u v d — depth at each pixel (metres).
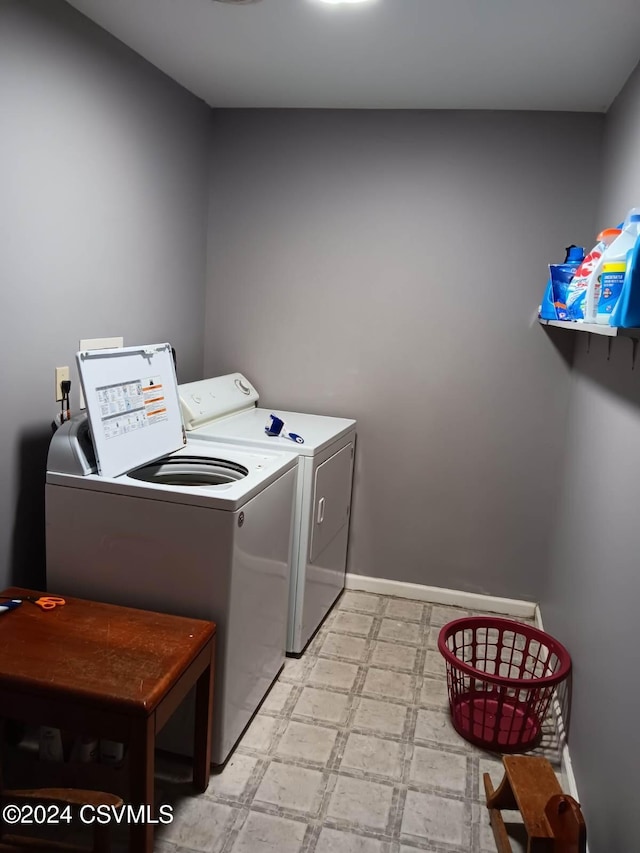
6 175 1.77
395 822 1.79
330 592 2.95
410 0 1.81
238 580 1.87
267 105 2.96
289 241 3.08
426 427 3.08
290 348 3.16
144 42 2.24
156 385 2.22
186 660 1.55
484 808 1.86
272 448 2.44
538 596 3.08
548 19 1.89
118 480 1.89
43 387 2.01
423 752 2.08
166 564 1.86
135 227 2.46
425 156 2.88
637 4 1.76
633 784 1.34
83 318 2.18
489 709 2.31
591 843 1.65
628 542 1.57
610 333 1.37
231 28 2.08
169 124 2.65
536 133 2.77
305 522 2.46
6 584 1.94
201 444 2.46
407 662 2.61
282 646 2.44
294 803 1.83
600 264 1.62
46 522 1.94
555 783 1.72
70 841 1.67
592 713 1.79
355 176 2.96
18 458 1.93
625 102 2.27
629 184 2.09
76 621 1.70
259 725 2.17
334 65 2.38
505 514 3.06
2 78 1.72
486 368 2.97
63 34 1.94
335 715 2.24
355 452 3.17
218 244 3.15
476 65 2.29
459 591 3.16
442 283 2.96
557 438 2.94
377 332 3.06
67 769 1.80
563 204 2.79
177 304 2.89
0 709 1.46
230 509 1.78
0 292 1.79
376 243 2.99
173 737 1.96
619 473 1.75
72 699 1.41
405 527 3.17
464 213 2.89
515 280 2.88
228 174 3.09
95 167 2.17
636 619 1.44
